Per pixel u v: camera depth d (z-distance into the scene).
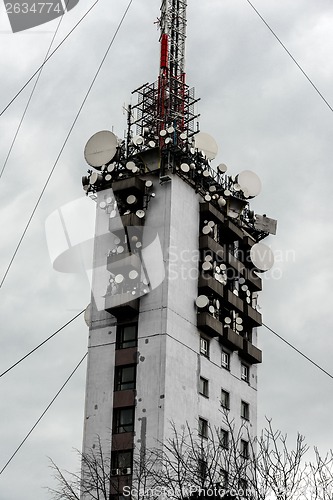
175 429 56.72
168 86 73.44
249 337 71.06
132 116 72.12
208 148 70.25
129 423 59.78
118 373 62.00
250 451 65.44
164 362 60.09
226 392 66.06
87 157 68.38
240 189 72.25
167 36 75.75
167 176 66.38
